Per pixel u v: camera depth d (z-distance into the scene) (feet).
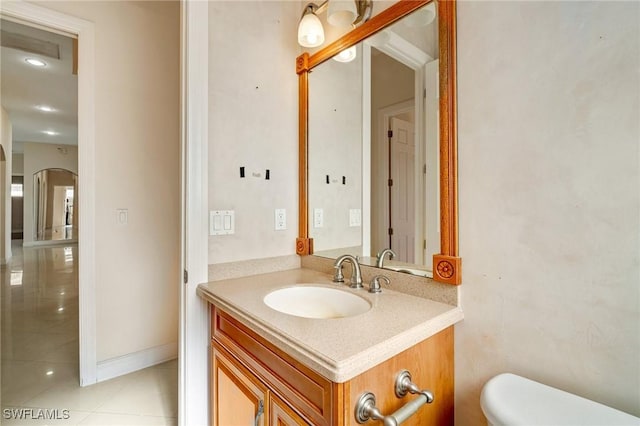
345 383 2.19
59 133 21.65
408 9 3.72
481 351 3.09
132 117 6.75
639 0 2.22
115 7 6.49
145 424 5.11
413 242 3.74
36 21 5.62
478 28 3.07
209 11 4.32
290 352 2.44
